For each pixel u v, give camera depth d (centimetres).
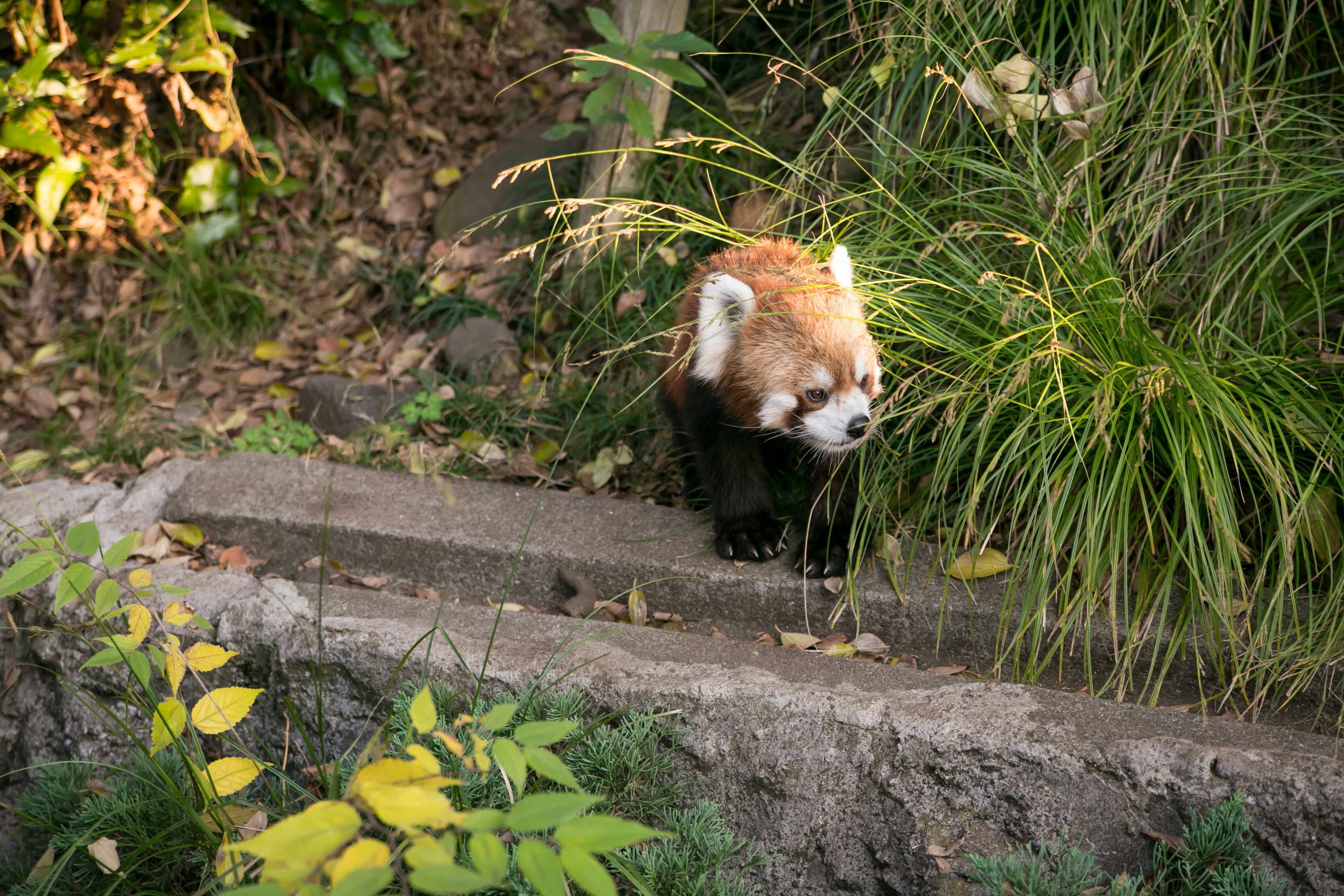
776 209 375
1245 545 276
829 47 450
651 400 394
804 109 444
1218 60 350
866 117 361
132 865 220
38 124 451
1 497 352
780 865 228
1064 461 273
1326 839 196
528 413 414
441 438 412
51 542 219
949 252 319
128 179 485
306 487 352
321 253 529
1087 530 271
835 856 225
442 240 506
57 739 287
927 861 215
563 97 554
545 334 456
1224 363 288
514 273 474
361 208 545
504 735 231
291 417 449
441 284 483
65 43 439
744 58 494
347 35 518
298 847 129
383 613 282
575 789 150
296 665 271
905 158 368
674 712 239
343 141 551
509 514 335
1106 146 324
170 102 498
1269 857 200
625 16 434
